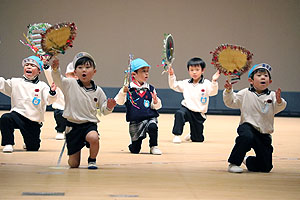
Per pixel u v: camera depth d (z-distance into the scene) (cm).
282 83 1571
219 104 1535
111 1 1572
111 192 381
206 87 809
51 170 482
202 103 805
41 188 390
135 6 1572
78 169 492
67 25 483
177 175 470
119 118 1259
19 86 638
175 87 814
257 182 441
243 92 518
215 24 1565
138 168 510
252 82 521
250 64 505
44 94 635
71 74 756
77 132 491
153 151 636
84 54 498
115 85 1579
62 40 485
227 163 562
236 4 1562
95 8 1572
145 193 381
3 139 621
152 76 1573
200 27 1567
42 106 639
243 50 504
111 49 1577
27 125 630
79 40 1571
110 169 496
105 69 1578
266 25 1565
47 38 481
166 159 588
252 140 495
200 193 387
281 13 1565
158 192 386
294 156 638
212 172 493
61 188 392
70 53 1567
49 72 545
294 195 388
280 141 822
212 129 1035
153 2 1569
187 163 557
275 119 1400
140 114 635
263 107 507
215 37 1567
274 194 390
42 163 532
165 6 1567
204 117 809
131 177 450
